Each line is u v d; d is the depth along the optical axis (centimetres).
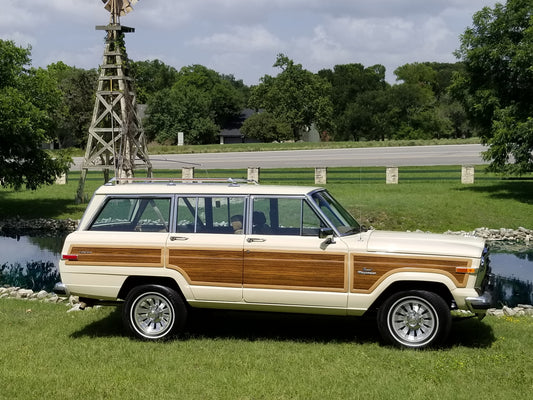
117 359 714
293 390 606
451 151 4697
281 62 8681
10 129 2383
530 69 2450
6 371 668
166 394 598
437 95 12106
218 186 806
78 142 7450
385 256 746
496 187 2927
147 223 808
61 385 627
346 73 11306
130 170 2400
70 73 7362
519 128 2519
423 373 650
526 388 610
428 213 2423
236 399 588
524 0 2625
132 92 2598
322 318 927
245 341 791
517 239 2206
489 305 729
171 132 8281
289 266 766
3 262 1802
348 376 647
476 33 2755
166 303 797
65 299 1198
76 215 2662
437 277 734
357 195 2770
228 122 10369
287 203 784
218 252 780
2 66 2478
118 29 2492
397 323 756
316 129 9281
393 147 5309
